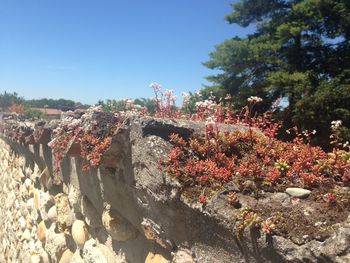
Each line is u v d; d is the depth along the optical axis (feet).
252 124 11.06
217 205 5.84
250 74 43.96
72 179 11.66
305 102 35.45
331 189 5.94
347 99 36.01
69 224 12.34
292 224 5.11
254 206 5.66
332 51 41.81
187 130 8.03
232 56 42.60
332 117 35.27
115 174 8.52
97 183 9.57
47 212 14.53
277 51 43.32
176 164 6.84
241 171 6.55
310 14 40.09
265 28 47.24
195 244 6.42
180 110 13.26
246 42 44.11
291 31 39.52
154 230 7.47
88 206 10.53
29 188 18.08
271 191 6.13
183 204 6.42
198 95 13.58
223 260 5.86
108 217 9.05
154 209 7.25
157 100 13.04
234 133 8.41
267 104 39.91
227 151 7.78
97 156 8.11
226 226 5.60
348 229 4.63
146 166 7.27
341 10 38.52
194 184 6.51
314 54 42.34
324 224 5.03
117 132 7.90
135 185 7.68
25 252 17.47
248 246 5.32
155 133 7.61
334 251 4.49
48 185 14.39
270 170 6.72
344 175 6.22
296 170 6.64
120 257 9.30
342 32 40.98
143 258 8.34
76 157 10.83
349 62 39.60
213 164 6.87
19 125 18.74
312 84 38.75
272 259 5.03
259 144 7.97
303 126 35.83
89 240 10.95
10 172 24.36
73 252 12.29
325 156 7.39
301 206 5.52
